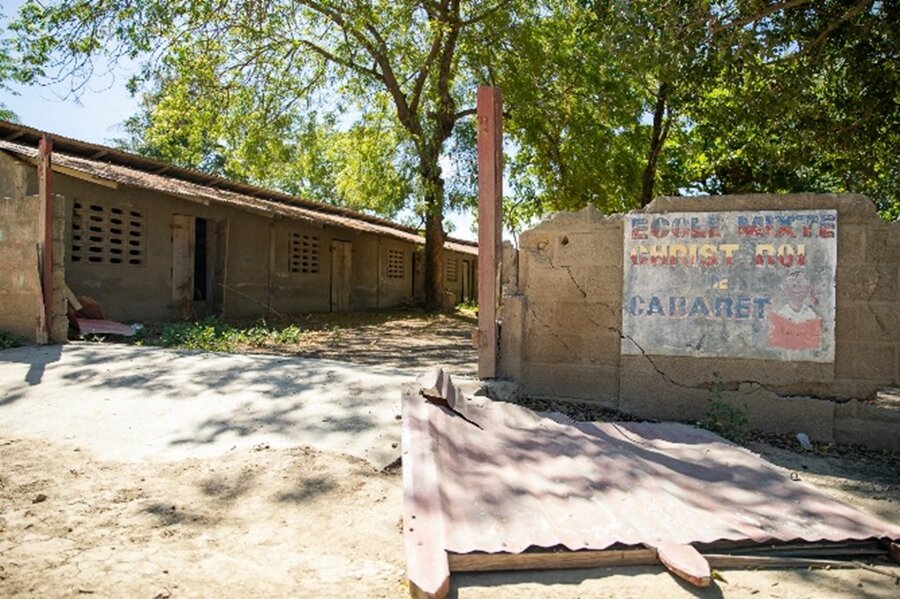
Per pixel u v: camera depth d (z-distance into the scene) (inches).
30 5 499.2
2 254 362.3
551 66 712.4
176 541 131.1
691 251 249.0
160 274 523.8
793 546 131.6
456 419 197.9
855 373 233.0
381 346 462.6
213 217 575.2
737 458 184.4
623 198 808.3
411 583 111.3
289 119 743.1
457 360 391.5
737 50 344.2
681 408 249.9
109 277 481.1
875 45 397.1
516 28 682.8
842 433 231.1
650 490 153.3
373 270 877.2
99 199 472.7
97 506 147.2
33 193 429.4
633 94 723.4
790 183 755.4
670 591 115.4
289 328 502.0
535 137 768.3
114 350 319.0
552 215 268.5
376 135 767.7
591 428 208.5
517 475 158.7
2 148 429.1
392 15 679.7
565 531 129.2
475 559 120.5
